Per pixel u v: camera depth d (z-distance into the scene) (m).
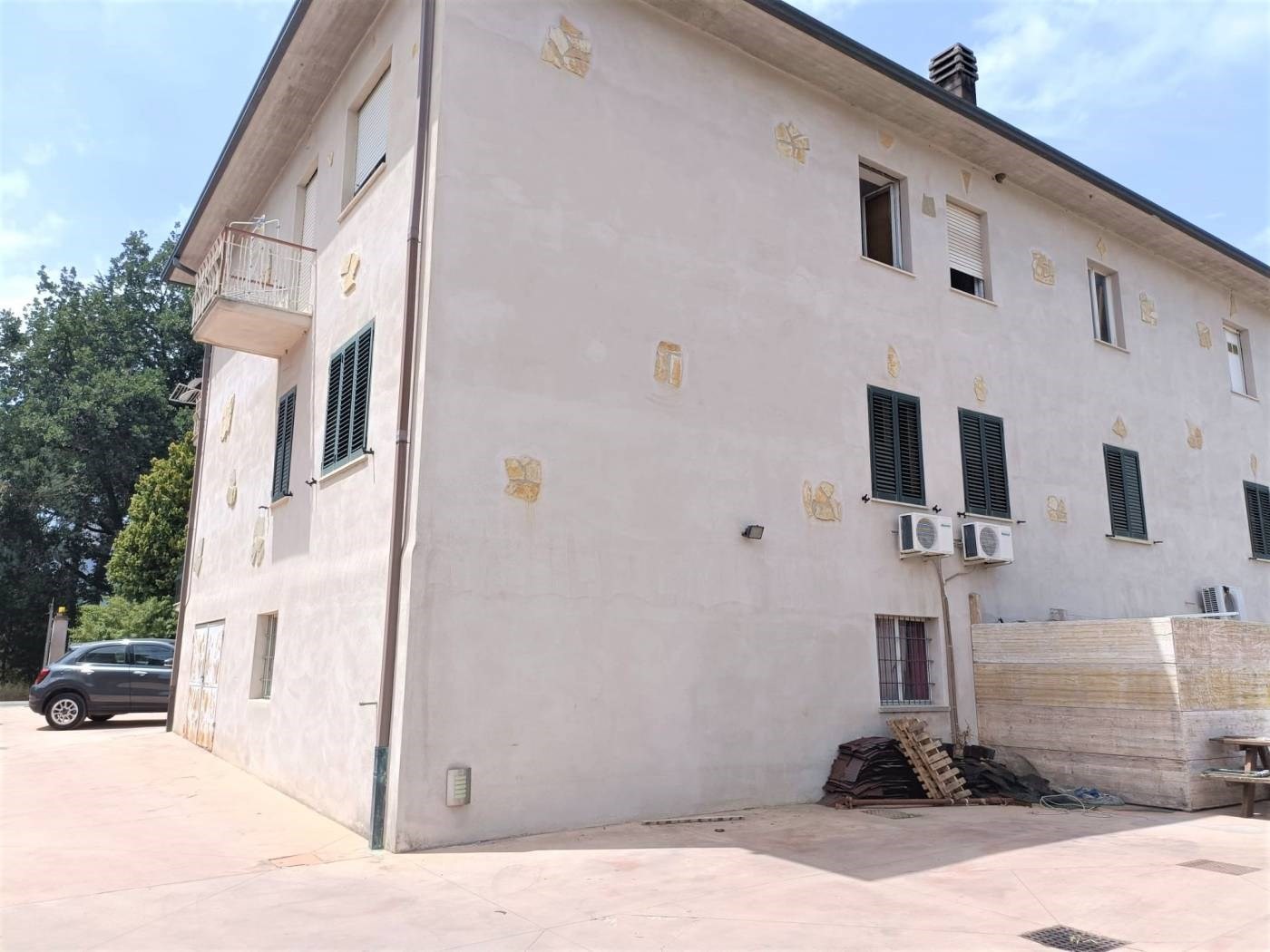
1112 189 14.57
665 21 10.41
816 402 10.95
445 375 8.05
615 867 6.68
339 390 9.85
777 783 9.60
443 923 5.33
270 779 10.09
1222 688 10.14
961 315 12.98
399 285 8.69
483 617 7.86
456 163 8.44
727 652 9.48
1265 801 9.96
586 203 9.30
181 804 8.98
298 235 12.51
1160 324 16.44
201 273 12.62
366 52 10.59
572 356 8.90
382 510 8.28
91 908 5.53
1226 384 17.58
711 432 9.85
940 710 11.33
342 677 8.60
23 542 36.22
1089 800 9.93
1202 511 16.16
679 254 9.99
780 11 10.39
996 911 5.57
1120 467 14.80
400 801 7.17
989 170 13.95
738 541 9.84
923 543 11.19
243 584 12.50
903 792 9.93
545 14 9.38
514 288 8.62
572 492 8.65
